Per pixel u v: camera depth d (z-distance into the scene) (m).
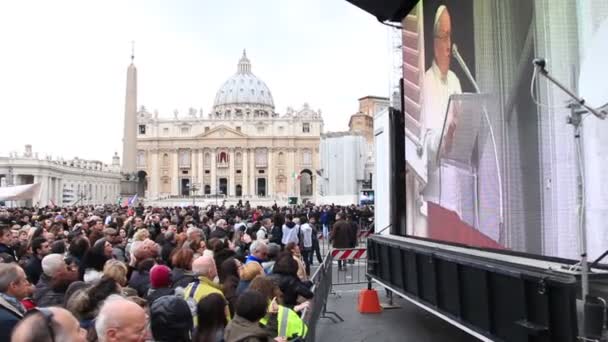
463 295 7.03
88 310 4.82
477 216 7.58
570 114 5.41
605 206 5.02
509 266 5.70
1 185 84.81
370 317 11.23
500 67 6.90
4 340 4.16
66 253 10.19
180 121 145.75
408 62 10.76
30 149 95.06
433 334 9.67
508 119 6.69
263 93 183.12
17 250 10.12
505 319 5.91
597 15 5.09
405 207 11.39
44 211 29.36
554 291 4.95
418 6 10.10
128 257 11.03
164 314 4.01
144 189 142.88
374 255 11.59
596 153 5.11
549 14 5.82
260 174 145.38
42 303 5.98
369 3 10.94
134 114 51.72
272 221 20.03
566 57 5.55
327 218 28.50
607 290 4.73
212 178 142.50
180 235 10.54
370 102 93.75
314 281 9.08
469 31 7.80
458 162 8.18
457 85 8.23
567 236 5.56
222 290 6.10
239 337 4.27
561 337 4.83
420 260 8.67
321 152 63.28
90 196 105.50
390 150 11.62
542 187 5.99
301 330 5.21
